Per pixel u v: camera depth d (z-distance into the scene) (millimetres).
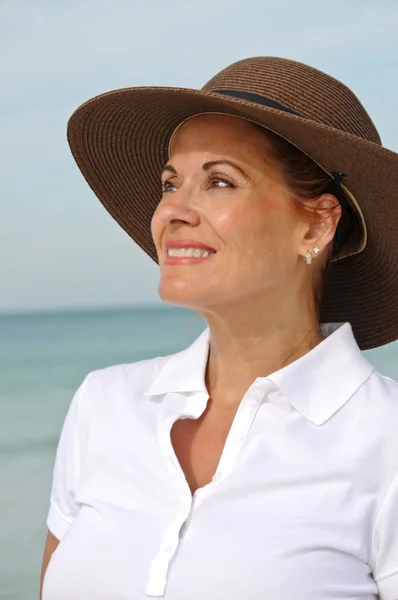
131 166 3410
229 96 2723
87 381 3285
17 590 11766
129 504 2900
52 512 3240
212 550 2697
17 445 19766
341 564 2695
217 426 3020
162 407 3057
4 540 13312
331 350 2961
